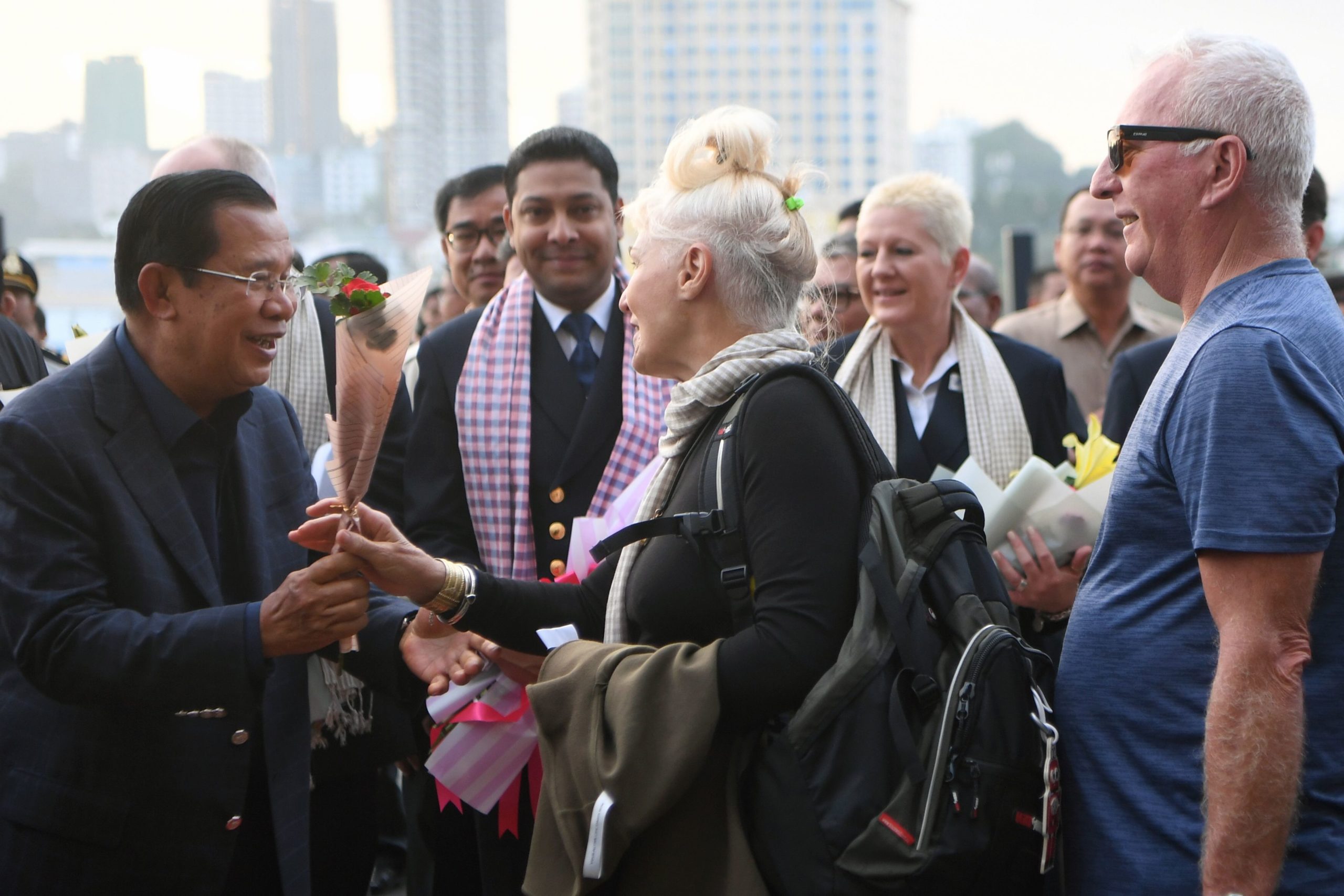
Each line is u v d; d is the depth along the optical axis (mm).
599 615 2361
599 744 1906
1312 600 1697
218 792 2166
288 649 2092
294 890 2268
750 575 1942
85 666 1994
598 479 3068
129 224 2160
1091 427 3150
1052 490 2912
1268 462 1666
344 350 2084
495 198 4746
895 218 3482
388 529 2229
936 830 1767
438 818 3033
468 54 173875
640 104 142250
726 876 1843
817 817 1792
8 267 4648
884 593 1860
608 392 3107
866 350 3586
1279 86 1808
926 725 1832
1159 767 1812
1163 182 1861
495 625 2262
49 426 2096
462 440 3068
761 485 1923
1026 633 3045
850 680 1829
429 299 7027
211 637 2031
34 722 2164
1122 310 4875
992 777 1794
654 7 142250
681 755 1828
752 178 2148
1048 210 126500
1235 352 1723
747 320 2127
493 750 2477
